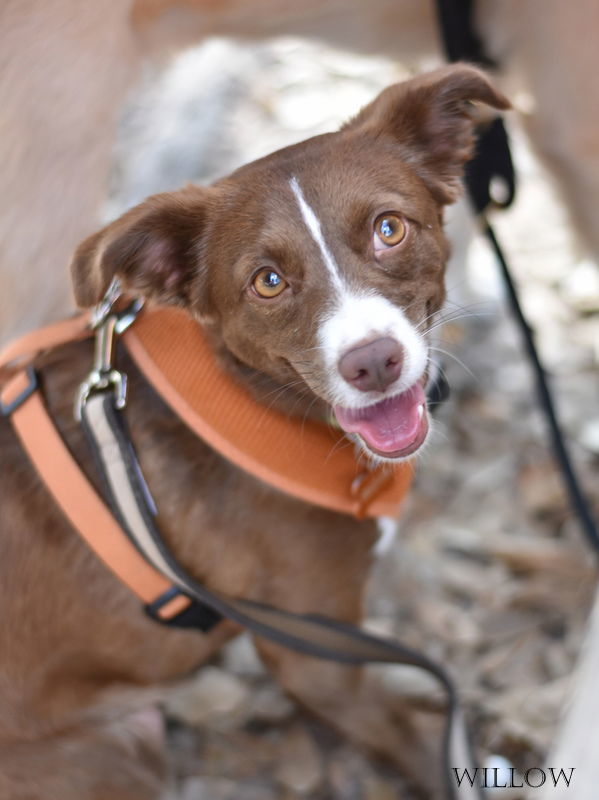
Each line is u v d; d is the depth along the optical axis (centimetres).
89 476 82
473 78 80
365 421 78
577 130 95
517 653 98
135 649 87
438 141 82
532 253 124
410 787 92
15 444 83
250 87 148
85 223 98
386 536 87
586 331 117
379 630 100
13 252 95
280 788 94
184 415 81
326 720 90
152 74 106
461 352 115
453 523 105
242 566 85
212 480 83
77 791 87
